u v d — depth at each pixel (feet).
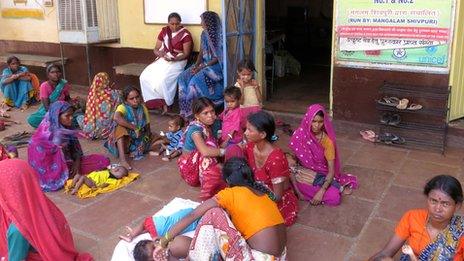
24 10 27.53
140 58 24.14
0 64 29.37
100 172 14.61
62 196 13.97
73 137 14.85
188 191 14.11
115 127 16.30
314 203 13.00
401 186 14.11
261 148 11.53
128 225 12.26
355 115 18.69
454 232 8.23
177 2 22.11
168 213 11.29
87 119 18.92
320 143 13.15
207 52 20.56
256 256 8.73
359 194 13.66
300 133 13.24
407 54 16.93
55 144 14.19
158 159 16.74
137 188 14.40
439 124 16.92
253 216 8.89
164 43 21.62
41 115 20.10
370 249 11.00
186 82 20.59
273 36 27.17
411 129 17.39
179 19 21.44
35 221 9.20
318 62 31.83
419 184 14.21
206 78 20.25
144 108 16.83
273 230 8.88
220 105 20.88
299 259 10.66
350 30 17.84
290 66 28.09
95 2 23.52
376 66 17.67
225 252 8.75
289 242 11.35
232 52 19.88
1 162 9.32
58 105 14.43
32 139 14.44
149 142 17.25
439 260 8.33
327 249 11.05
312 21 34.27
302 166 13.57
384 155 16.52
